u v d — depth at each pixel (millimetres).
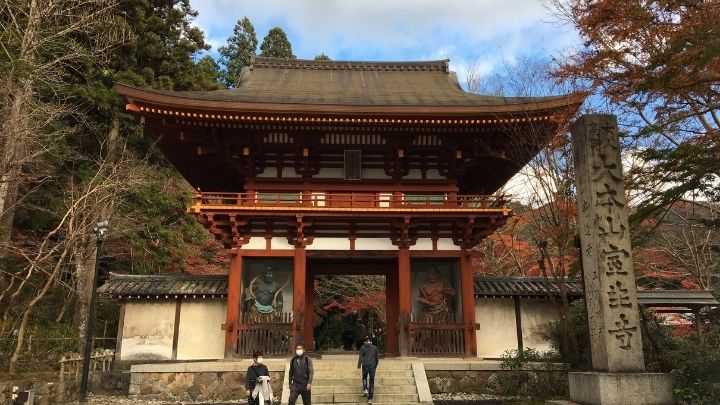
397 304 21016
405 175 19875
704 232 26922
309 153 19156
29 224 26188
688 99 12047
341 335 41656
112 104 27344
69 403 15133
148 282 20125
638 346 9516
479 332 19547
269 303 18141
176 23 32406
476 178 23609
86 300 24312
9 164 18531
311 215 17922
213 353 19141
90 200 23500
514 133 18531
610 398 9008
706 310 21094
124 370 18656
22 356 17484
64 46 23719
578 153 10797
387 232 18938
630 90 12180
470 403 14453
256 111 17219
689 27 10508
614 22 11969
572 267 16672
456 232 18875
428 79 25516
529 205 24156
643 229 15656
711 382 9133
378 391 14648
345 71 26375
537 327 19734
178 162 21531
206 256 34844
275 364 15953
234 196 20031
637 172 13062
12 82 19234
